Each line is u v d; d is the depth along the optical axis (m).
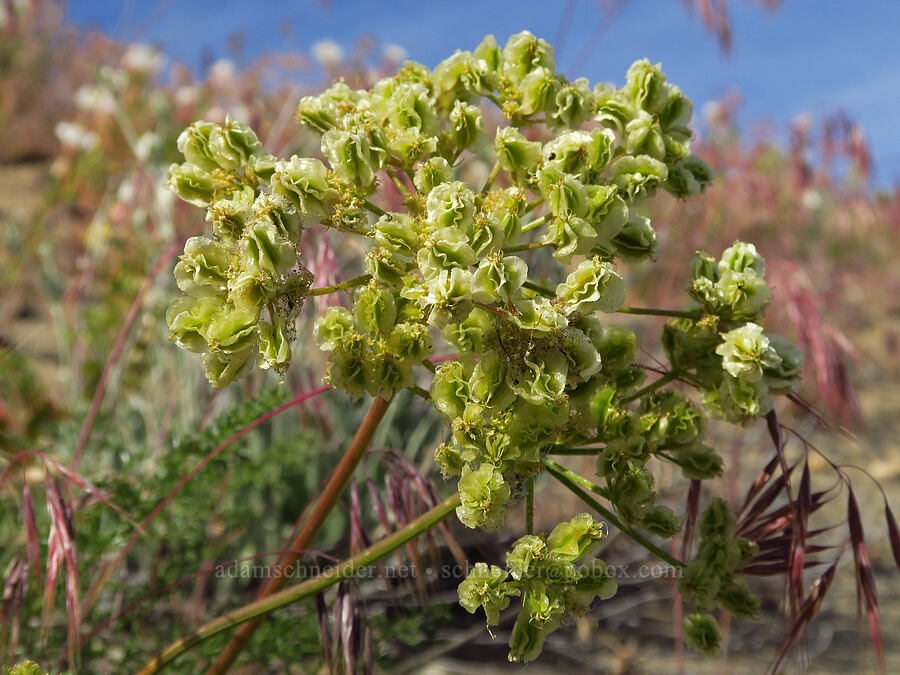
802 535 0.14
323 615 0.16
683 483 0.33
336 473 0.14
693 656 0.32
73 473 0.16
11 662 0.17
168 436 0.31
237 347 0.11
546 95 0.13
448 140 0.13
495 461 0.11
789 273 0.28
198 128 0.13
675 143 0.13
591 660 0.31
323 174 0.11
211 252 0.11
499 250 0.11
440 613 0.23
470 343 0.11
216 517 0.24
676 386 0.15
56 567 0.15
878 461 0.52
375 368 0.11
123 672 0.20
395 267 0.11
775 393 0.13
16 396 0.32
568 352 0.11
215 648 0.20
